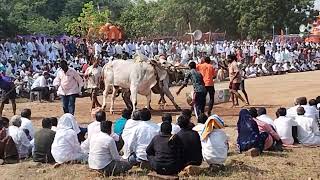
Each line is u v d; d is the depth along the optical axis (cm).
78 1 7412
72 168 1028
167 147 921
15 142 1130
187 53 3616
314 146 1226
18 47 2948
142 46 3578
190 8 6088
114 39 4416
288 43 4759
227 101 2077
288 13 6206
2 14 4803
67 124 1079
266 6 6094
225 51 3991
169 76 1855
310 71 4150
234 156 1115
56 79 1541
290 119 1233
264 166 1030
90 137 1078
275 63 3994
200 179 924
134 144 1008
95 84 1848
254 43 4297
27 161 1119
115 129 1156
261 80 3216
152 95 2478
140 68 1706
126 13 6272
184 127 974
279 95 2314
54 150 1055
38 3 7138
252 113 1184
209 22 6181
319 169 1009
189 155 965
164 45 3716
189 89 2702
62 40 3366
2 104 1745
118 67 1752
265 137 1141
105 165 958
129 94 1820
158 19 6091
